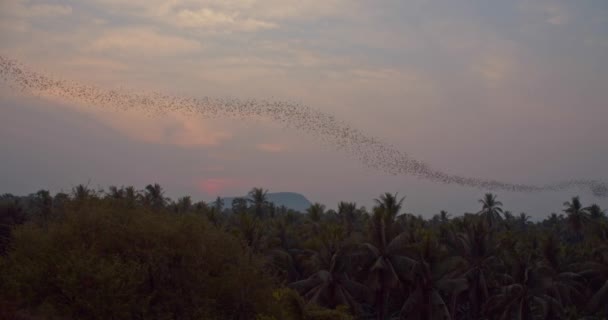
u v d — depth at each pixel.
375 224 48.53
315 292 45.78
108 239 22.75
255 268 24.80
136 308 20.92
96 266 20.95
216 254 24.08
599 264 54.00
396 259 47.06
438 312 46.00
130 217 24.08
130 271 21.30
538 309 50.81
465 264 51.66
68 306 20.50
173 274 22.81
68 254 21.62
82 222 23.02
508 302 49.84
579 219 87.12
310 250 51.62
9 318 19.23
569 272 53.09
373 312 55.59
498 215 99.88
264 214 95.56
